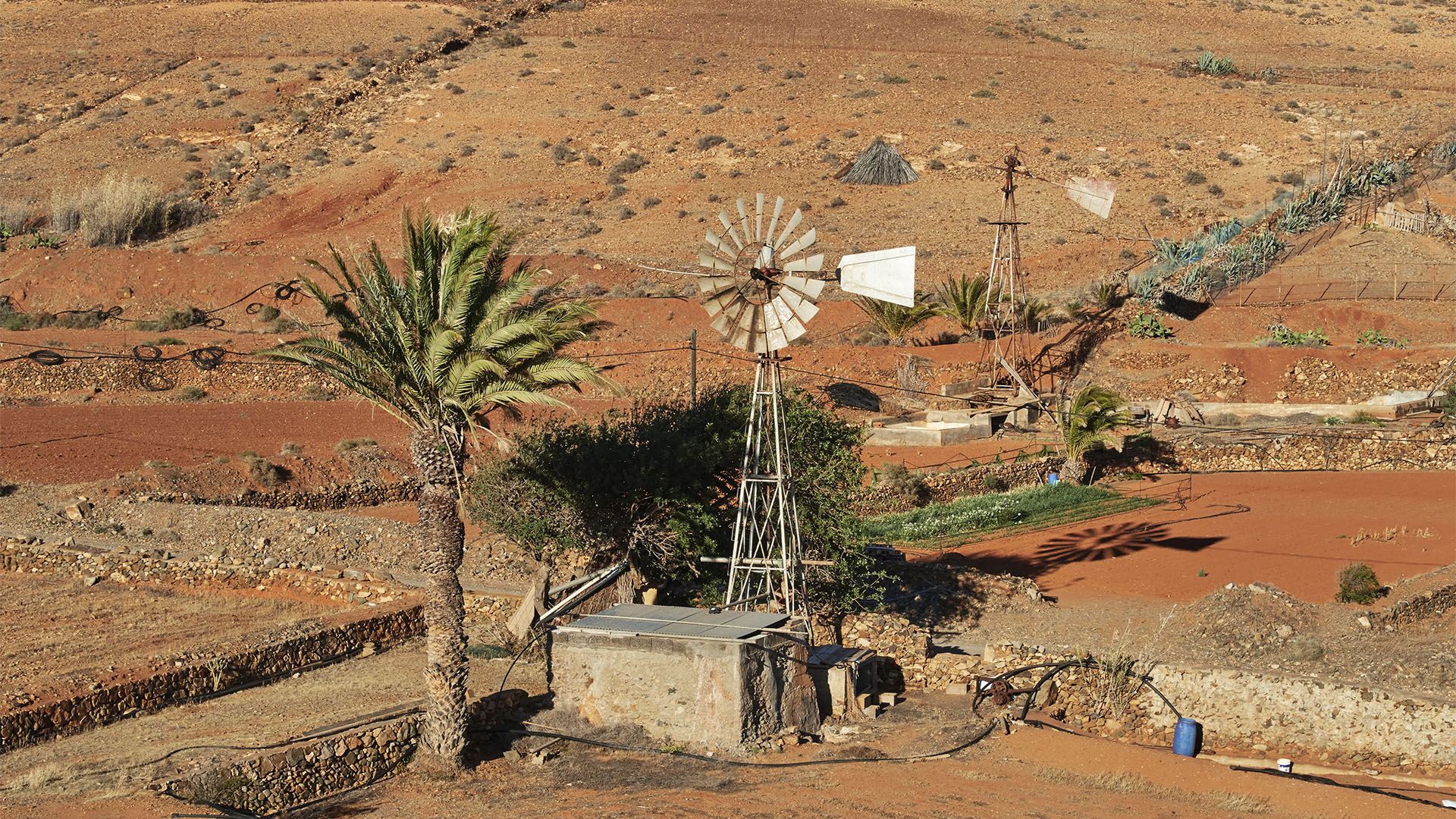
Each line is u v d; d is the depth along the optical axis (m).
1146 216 83.56
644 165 95.94
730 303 25.53
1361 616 28.59
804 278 24.98
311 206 90.31
